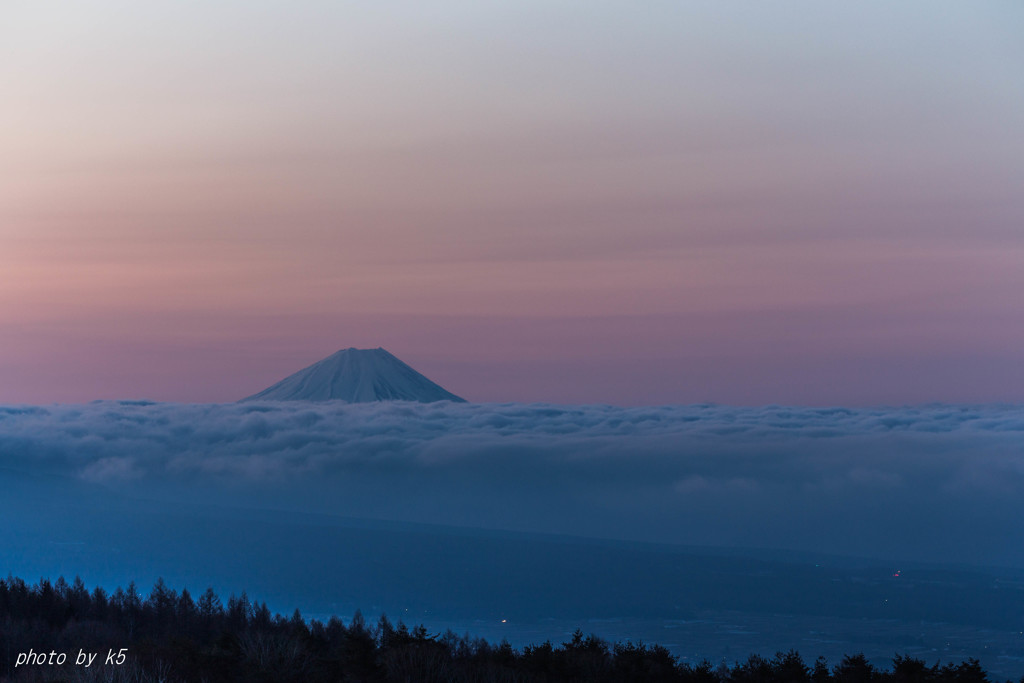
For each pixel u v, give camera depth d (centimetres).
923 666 7269
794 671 7256
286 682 5506
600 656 7200
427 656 6544
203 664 5491
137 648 5744
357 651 6022
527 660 6988
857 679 6988
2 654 6134
